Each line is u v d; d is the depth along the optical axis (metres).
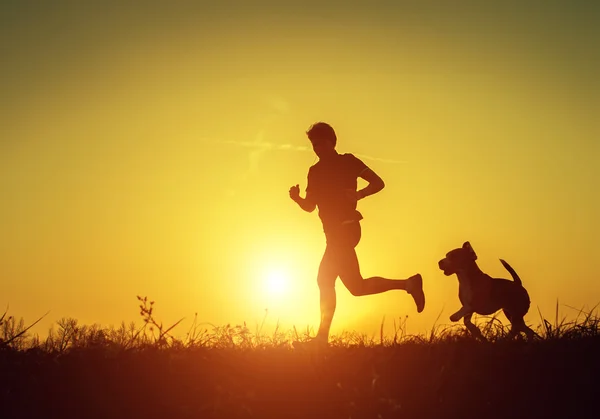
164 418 5.74
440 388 6.06
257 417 5.73
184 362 6.66
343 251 8.12
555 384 6.18
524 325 8.84
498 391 6.04
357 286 8.12
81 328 7.39
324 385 6.14
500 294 9.52
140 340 7.23
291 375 6.39
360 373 6.37
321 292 8.14
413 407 5.77
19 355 6.87
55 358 6.70
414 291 8.08
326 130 8.44
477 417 5.72
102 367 6.56
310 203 8.36
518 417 5.72
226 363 6.64
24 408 5.83
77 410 5.86
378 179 8.20
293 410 5.85
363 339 7.66
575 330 7.49
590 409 5.81
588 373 6.30
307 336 7.71
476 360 6.58
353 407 5.75
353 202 8.23
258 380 6.32
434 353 6.79
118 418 5.75
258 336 7.61
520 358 6.72
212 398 5.96
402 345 7.19
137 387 6.20
